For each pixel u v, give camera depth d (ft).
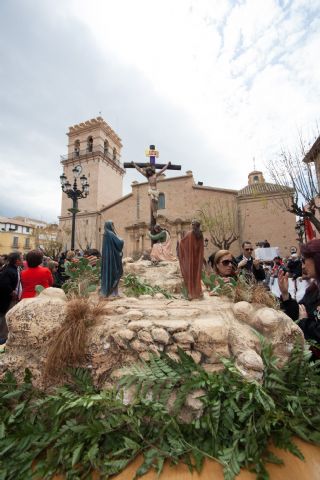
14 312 7.22
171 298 12.42
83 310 7.20
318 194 30.99
